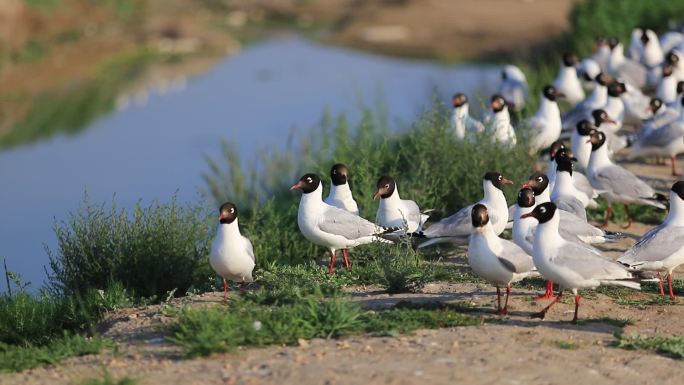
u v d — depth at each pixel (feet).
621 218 57.88
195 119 114.32
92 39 155.74
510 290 42.63
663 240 41.70
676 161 69.92
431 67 148.25
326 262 51.90
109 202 80.74
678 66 83.46
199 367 32.04
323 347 33.63
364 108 73.15
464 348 33.32
